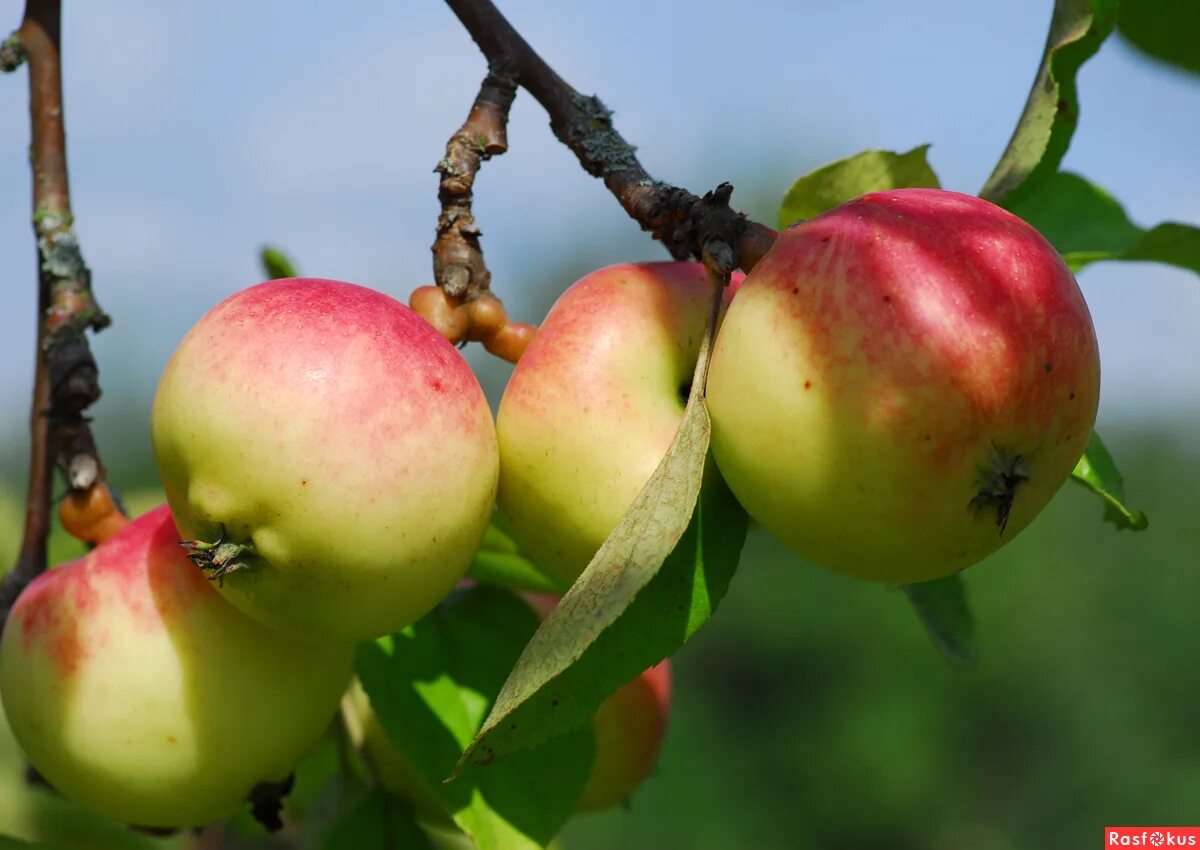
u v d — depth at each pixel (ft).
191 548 1.66
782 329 1.61
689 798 9.87
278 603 1.68
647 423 1.70
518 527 1.76
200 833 2.10
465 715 1.84
